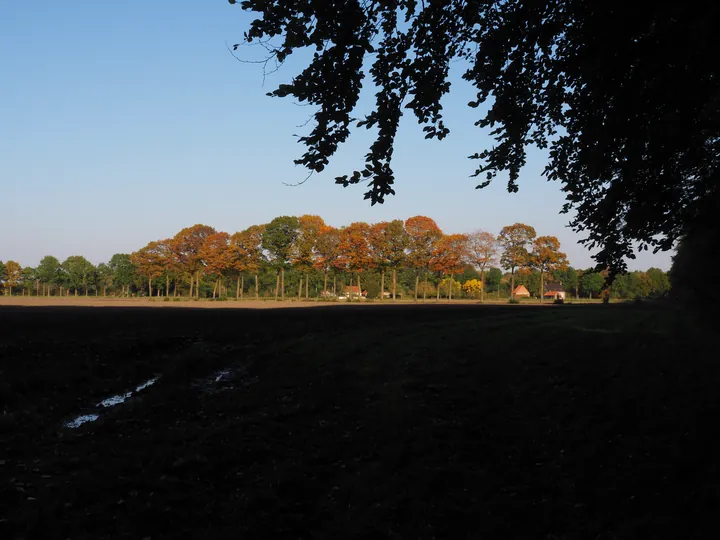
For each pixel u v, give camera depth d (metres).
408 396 10.52
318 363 13.67
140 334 17.36
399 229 79.62
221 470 7.30
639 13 5.66
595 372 11.54
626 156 6.79
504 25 6.75
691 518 5.53
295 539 5.53
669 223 8.32
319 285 114.81
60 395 11.20
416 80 6.74
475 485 6.70
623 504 5.98
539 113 8.30
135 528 5.68
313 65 5.91
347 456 7.77
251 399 10.81
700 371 10.90
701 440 7.43
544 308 34.94
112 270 138.12
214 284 110.69
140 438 8.48
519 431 8.48
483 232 80.81
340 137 6.44
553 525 5.65
